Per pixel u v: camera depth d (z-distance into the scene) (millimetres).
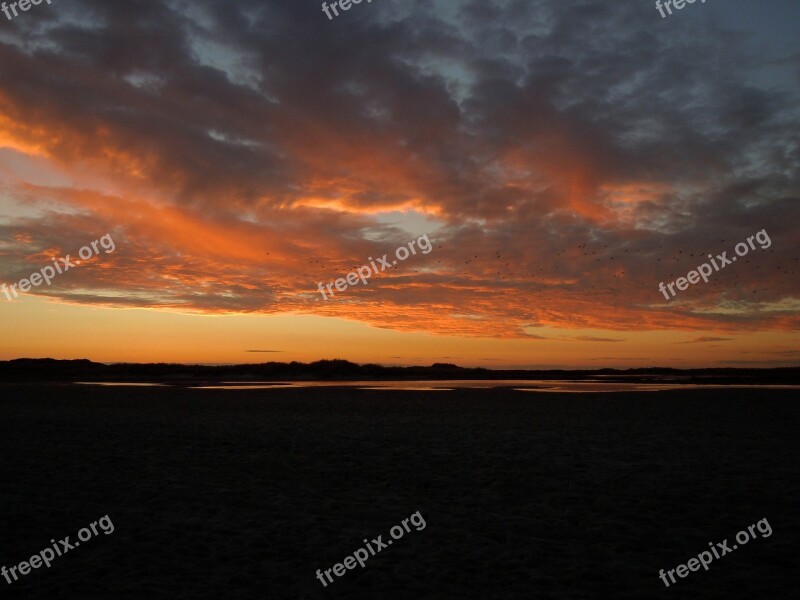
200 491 10344
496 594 5906
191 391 39625
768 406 26469
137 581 6254
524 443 15875
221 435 17312
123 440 16312
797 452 14422
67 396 34094
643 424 20109
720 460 13328
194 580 6293
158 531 8016
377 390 41062
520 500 9773
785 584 6176
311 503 9586
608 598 5809
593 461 13211
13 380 65000
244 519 8641
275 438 16719
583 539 7742
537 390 40594
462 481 11203
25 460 13180
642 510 9102
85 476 11500
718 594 5906
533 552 7203
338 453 14266
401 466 12625
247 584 6180
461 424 20188
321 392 38500
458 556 7074
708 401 29375
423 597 5855
